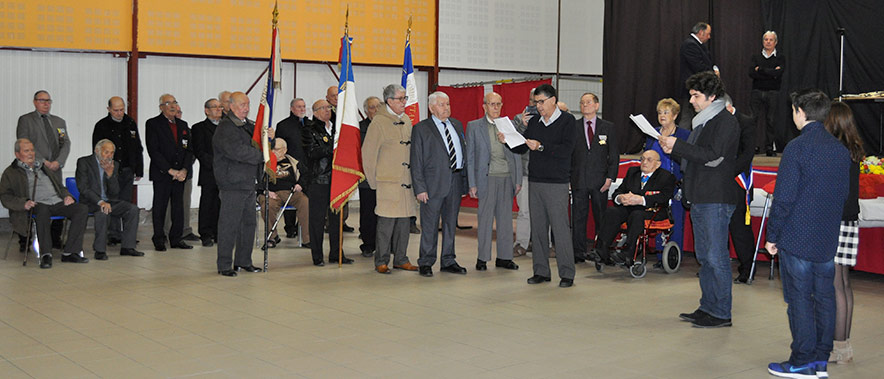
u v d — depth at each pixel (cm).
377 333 525
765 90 1252
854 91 1469
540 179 699
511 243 799
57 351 475
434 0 1379
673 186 759
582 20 1532
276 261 841
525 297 652
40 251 791
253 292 667
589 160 820
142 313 582
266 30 1234
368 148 760
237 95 737
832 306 430
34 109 1105
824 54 1502
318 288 687
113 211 869
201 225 973
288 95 1289
